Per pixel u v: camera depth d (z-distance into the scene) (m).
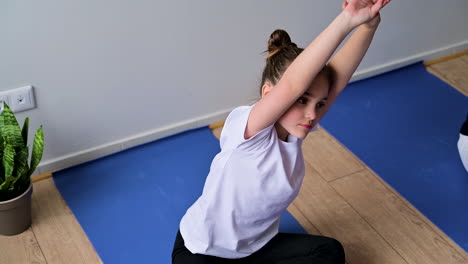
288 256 1.80
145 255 2.13
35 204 2.30
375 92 3.07
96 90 2.36
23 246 2.12
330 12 2.81
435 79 3.22
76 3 2.12
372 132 2.79
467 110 2.98
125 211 2.30
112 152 2.55
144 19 2.29
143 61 2.39
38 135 2.04
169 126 2.66
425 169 2.58
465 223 2.31
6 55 2.09
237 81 2.71
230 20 2.50
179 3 2.33
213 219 1.60
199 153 2.61
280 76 1.38
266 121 1.31
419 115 2.92
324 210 2.34
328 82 1.34
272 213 1.63
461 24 3.35
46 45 2.15
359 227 2.28
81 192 2.37
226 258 1.73
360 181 2.50
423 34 3.24
